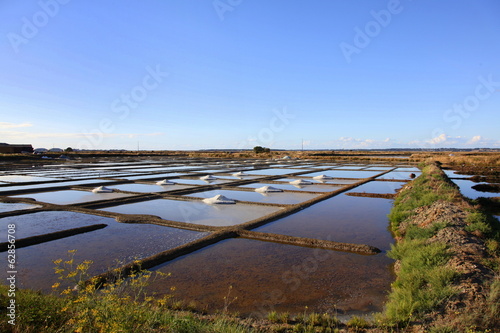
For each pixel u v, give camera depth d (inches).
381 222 407.5
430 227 291.6
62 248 297.4
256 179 897.5
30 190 654.5
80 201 555.2
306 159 2237.9
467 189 742.5
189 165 1534.2
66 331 126.3
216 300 195.2
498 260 203.3
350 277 232.4
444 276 183.5
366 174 1093.1
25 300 148.1
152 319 140.1
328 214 455.2
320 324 167.0
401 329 153.5
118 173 1066.1
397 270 239.3
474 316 146.6
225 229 354.6
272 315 171.3
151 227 375.9
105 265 254.5
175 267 251.4
